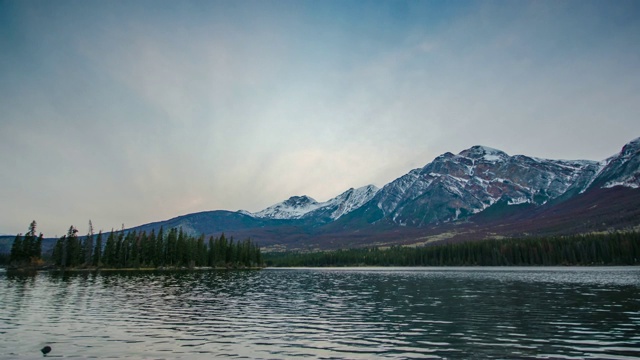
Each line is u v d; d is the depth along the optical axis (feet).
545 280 318.86
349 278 403.75
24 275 408.26
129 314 147.02
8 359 85.51
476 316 140.36
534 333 110.32
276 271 636.48
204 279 368.27
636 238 608.19
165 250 631.97
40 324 125.70
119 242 591.78
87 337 106.83
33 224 574.56
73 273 457.68
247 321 133.18
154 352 91.40
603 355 87.25
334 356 87.81
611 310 149.59
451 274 463.01
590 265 625.41
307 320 135.23
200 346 97.04
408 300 192.44
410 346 96.63
